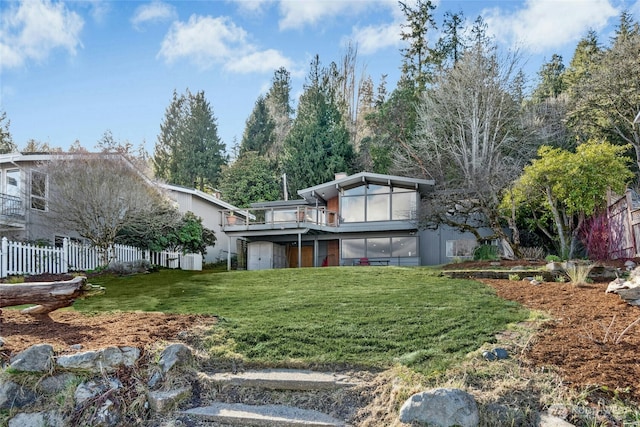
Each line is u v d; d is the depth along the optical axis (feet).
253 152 127.85
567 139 84.23
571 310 21.80
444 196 59.62
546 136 85.51
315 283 35.65
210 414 15.67
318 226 71.20
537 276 32.91
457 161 88.17
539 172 45.93
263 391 16.96
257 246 74.43
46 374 16.83
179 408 16.30
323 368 17.74
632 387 14.07
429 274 38.32
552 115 90.74
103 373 17.02
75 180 48.26
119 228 51.85
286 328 21.45
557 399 13.97
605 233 44.83
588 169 44.34
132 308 27.84
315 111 119.03
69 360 17.01
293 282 36.96
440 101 93.76
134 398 16.47
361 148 119.24
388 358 17.65
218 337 20.63
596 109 76.74
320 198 79.66
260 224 71.51
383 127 105.81
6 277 39.45
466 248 69.26
